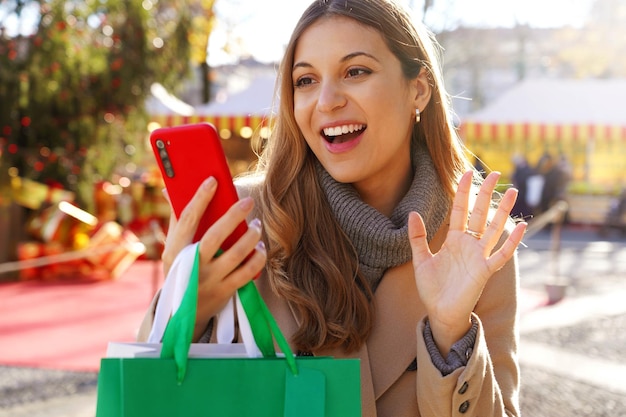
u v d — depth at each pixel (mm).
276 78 1886
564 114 17438
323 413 1328
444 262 1590
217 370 1317
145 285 10367
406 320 1771
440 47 2043
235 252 1377
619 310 8820
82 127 12617
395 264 1772
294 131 1805
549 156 19938
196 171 1432
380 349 1750
